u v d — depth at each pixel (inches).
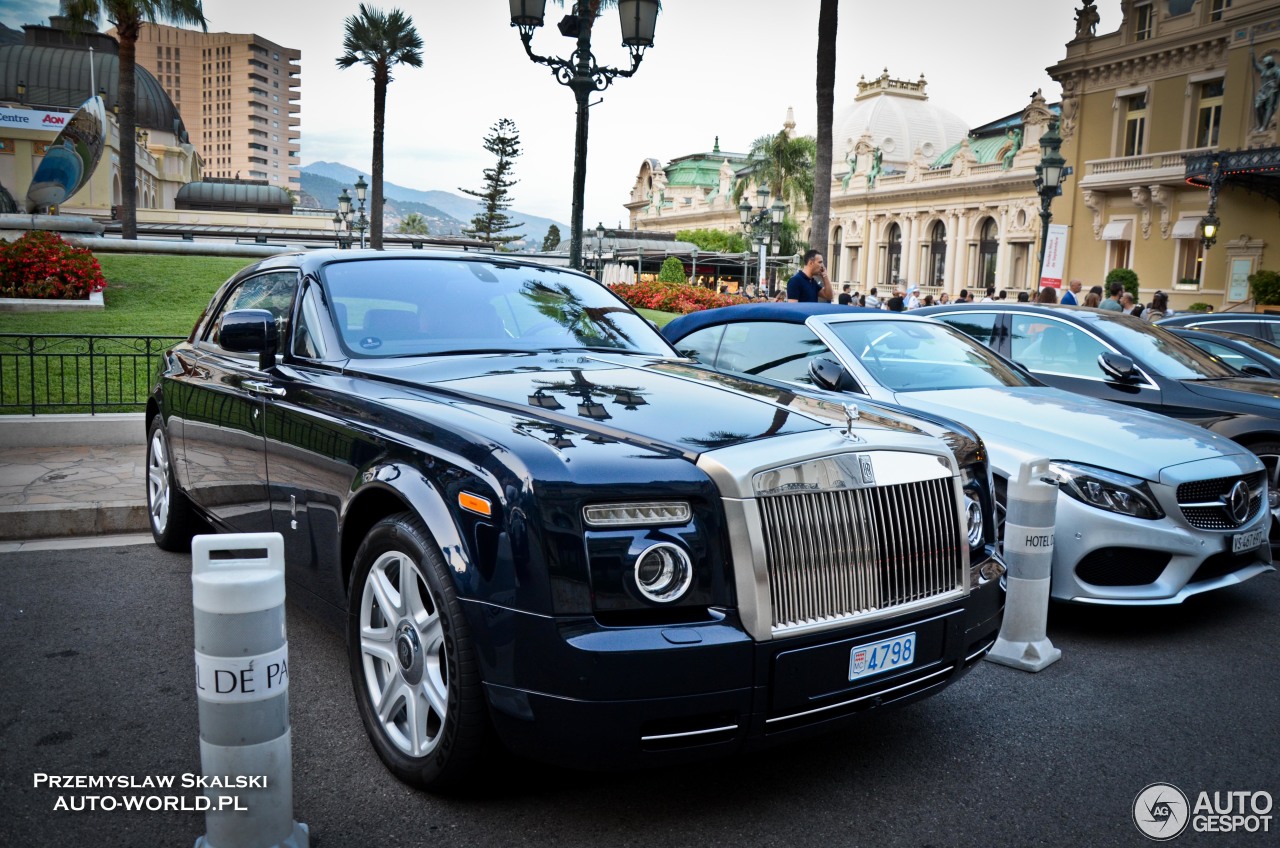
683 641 97.6
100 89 3464.6
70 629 165.9
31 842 102.2
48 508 225.6
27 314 595.5
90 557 209.5
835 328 227.3
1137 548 179.0
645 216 4515.3
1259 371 341.1
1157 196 1515.7
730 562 101.7
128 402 346.3
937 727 138.9
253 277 184.1
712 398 127.3
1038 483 163.9
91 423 307.3
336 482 128.3
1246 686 157.3
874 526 110.0
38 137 2464.3
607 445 105.3
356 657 123.0
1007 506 168.4
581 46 402.0
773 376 228.8
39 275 645.3
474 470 104.5
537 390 127.2
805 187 2210.9
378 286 158.9
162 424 202.7
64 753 122.3
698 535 101.3
